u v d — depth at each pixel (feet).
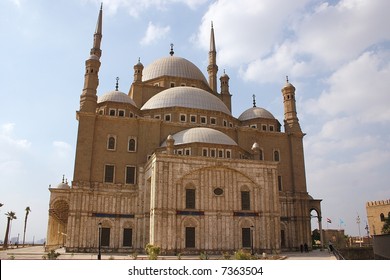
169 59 290.97
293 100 254.68
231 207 178.19
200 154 194.49
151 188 177.17
